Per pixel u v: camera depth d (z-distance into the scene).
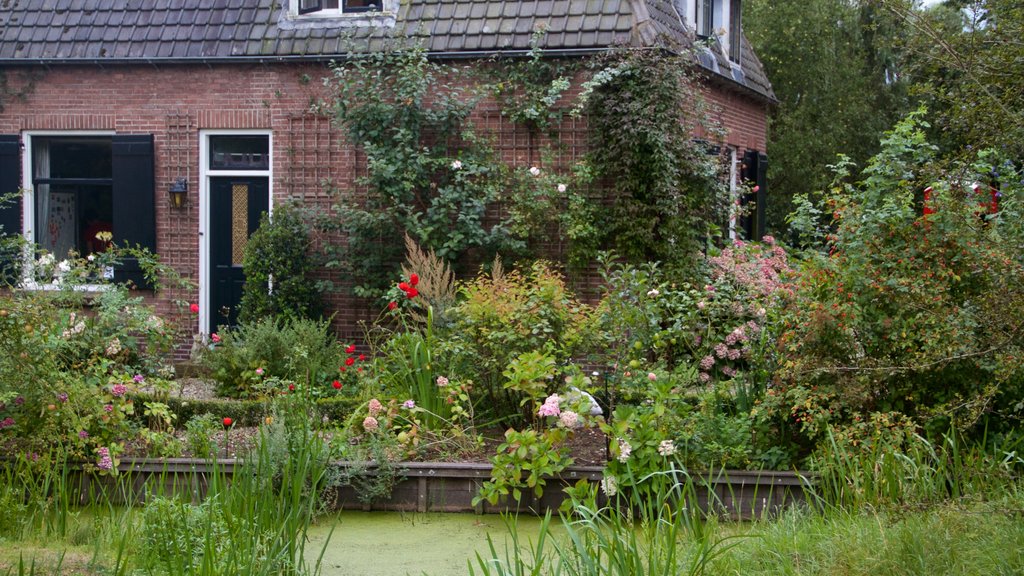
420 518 6.54
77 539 5.58
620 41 11.05
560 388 7.38
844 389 6.15
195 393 9.99
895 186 6.88
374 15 12.02
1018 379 5.94
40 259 8.67
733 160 14.36
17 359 6.22
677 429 6.59
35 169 12.79
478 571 5.50
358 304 11.88
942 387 6.21
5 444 6.36
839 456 5.89
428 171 11.32
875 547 4.74
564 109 11.24
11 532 5.63
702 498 6.35
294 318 10.44
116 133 12.51
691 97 11.48
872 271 6.32
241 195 12.43
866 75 22.52
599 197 11.16
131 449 7.14
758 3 22.75
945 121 5.99
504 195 11.38
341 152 12.01
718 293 8.51
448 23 11.74
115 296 8.39
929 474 5.68
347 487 6.73
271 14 12.30
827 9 22.19
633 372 7.23
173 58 12.14
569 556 5.26
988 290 5.63
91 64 12.39
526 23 11.49
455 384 7.38
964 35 5.78
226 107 12.24
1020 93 5.53
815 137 21.45
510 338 7.43
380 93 11.44
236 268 12.44
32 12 12.75
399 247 11.49
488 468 6.63
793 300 6.75
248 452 6.68
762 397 6.88
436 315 9.12
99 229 12.74
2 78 12.62
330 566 5.59
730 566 4.90
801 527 5.45
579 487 5.99
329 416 8.24
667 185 10.71
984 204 6.39
